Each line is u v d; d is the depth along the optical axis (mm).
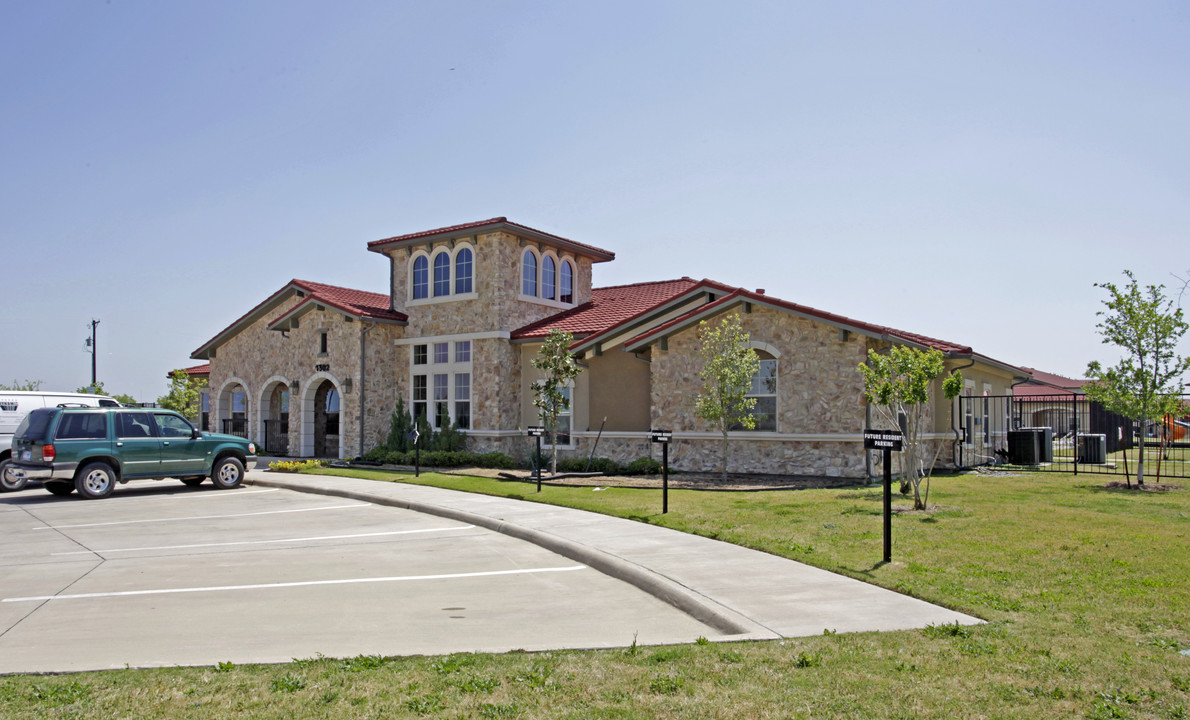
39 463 16641
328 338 25703
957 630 6184
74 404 19547
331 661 5797
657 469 18984
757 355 18172
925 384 12570
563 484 17156
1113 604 6922
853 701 4852
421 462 21984
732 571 8547
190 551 10742
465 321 24219
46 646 6398
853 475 17000
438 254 25156
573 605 7730
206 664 5852
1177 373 15188
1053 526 10719
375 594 8219
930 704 4785
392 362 25734
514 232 23734
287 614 7414
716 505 13219
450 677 5395
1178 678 5113
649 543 10242
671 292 24938
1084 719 4559
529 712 4789
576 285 26594
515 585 8617
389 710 4844
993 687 5031
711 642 6109
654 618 7227
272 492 18141
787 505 12961
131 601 7945
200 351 30391
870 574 8164
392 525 12922
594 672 5469
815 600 7309
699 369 19156
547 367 18578
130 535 12125
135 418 17734
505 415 23594
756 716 4672
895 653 5707
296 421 26656
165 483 20344
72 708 4891
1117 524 10867
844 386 17141
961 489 15133
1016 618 6562
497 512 13281
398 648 6254
